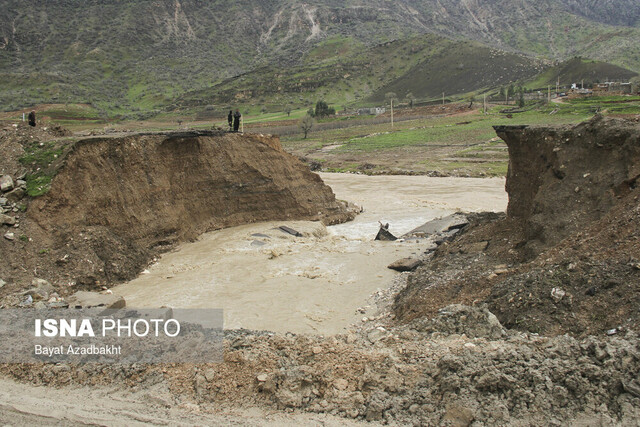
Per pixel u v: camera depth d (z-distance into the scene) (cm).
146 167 2616
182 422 945
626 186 1520
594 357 916
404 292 1747
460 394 903
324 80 19350
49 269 1911
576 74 15812
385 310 1664
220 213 3048
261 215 3212
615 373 868
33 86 13750
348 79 19962
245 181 3175
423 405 912
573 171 1722
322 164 7006
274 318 1634
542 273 1269
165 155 2764
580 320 1098
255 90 17900
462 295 1459
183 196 2848
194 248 2586
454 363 952
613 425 804
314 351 1098
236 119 3534
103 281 1986
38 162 2222
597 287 1148
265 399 996
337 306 1745
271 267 2222
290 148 8812
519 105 11819
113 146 2445
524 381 898
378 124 11494
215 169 3050
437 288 1570
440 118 11319
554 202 1700
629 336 950
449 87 18075
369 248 2556
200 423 940
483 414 866
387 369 1002
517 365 930
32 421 970
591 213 1561
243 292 1900
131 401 1028
